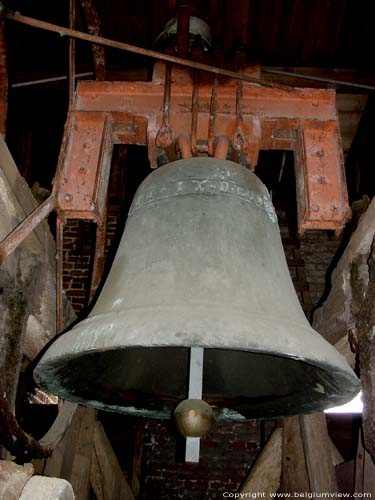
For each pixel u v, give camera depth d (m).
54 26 1.77
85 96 1.91
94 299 2.10
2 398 1.50
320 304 2.93
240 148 1.82
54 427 2.29
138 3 3.59
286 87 1.88
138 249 1.56
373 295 1.87
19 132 5.54
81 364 1.64
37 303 2.09
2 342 1.83
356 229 2.06
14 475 1.26
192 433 1.36
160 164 1.94
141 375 1.86
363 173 4.75
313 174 1.80
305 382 1.71
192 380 1.45
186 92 1.89
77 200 1.75
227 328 1.21
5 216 1.79
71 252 5.66
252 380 1.86
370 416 1.82
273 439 2.92
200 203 1.58
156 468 4.59
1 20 1.79
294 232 5.80
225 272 1.44
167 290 1.39
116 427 4.65
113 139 1.96
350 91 3.93
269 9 3.65
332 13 3.66
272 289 1.50
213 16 3.38
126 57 4.01
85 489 2.77
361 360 1.91
